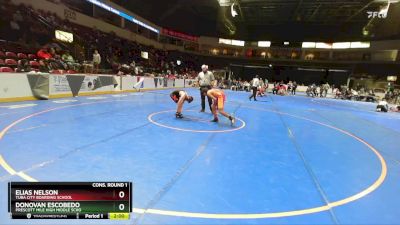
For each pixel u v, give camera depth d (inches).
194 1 1268.5
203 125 301.7
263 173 163.0
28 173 138.0
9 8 624.4
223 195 129.6
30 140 197.6
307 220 111.4
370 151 238.4
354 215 118.0
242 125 321.4
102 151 182.7
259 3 1267.2
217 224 104.4
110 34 989.8
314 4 1222.9
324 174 168.6
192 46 1592.0
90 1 859.4
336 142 265.6
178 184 138.6
